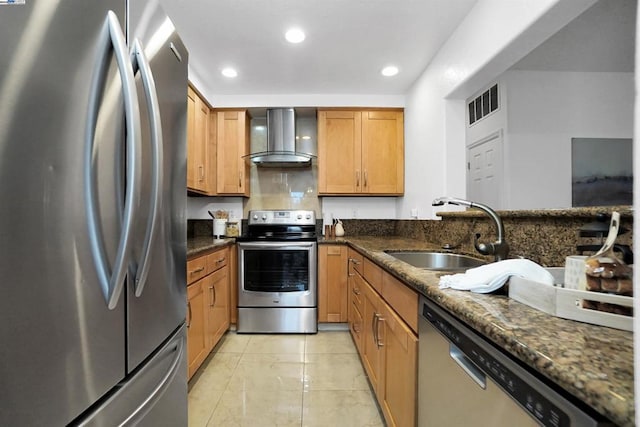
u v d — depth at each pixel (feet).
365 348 6.55
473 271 3.00
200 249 6.49
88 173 2.11
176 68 3.73
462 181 7.10
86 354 2.12
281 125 10.14
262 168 11.26
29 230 1.74
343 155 10.19
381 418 5.29
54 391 1.89
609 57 6.49
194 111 8.45
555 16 3.99
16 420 1.68
